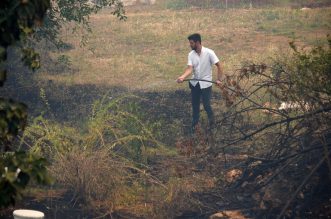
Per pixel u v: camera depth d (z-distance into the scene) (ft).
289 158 28.04
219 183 30.35
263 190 28.12
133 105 35.73
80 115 45.09
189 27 103.86
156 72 68.13
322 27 98.99
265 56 73.10
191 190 29.22
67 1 49.85
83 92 55.26
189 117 45.93
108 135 33.55
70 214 27.32
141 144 33.63
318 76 27.32
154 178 31.48
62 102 50.55
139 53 82.38
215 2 135.23
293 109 30.45
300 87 27.73
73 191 29.50
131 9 134.51
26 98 51.78
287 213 25.43
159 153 35.68
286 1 134.31
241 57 74.38
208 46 87.40
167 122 43.75
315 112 27.12
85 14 51.13
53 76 63.05
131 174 30.19
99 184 28.78
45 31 50.83
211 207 27.66
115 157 31.89
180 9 132.77
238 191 29.12
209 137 31.81
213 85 58.13
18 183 12.01
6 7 12.73
